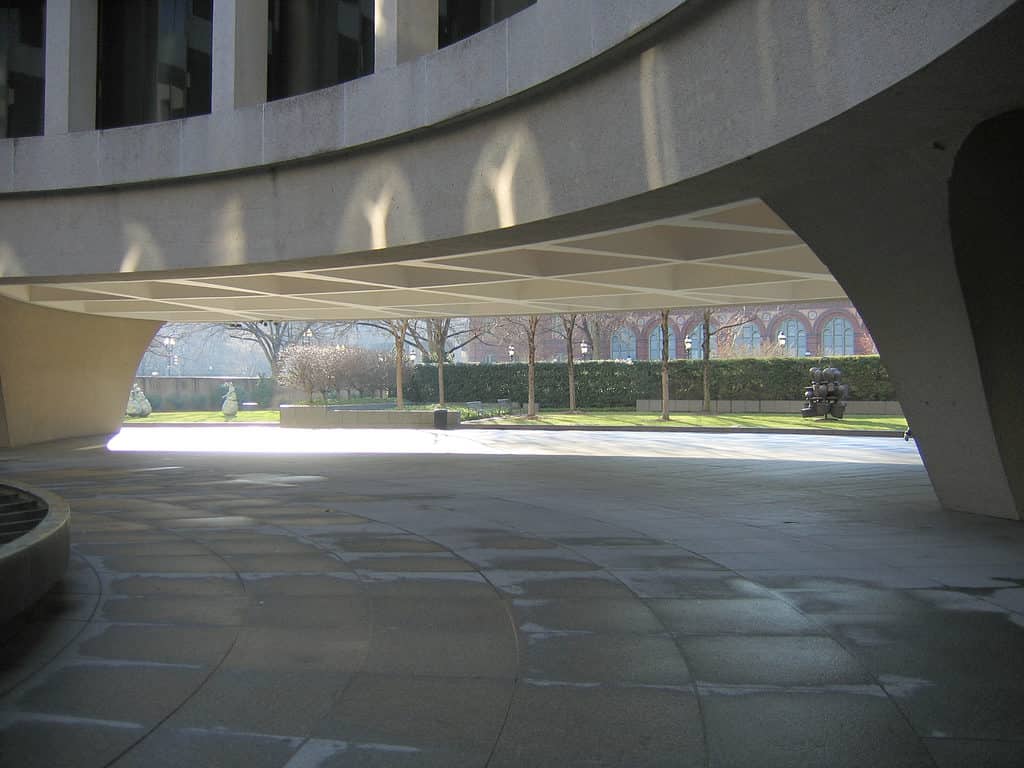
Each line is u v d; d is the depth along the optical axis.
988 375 11.36
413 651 6.11
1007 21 6.27
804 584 8.13
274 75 19.89
